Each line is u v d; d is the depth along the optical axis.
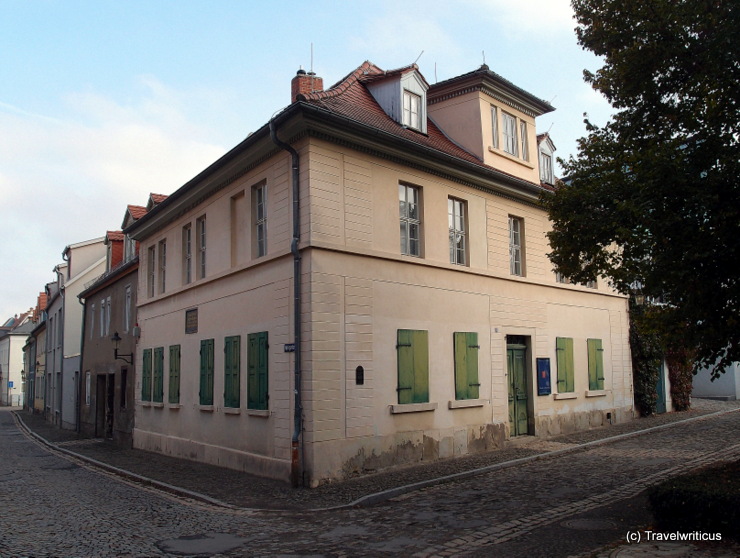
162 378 18.48
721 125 8.11
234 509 10.07
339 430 11.89
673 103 8.89
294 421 11.70
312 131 12.16
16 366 73.25
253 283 13.79
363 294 12.73
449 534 7.87
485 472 12.26
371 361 12.66
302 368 11.84
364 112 14.15
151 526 8.87
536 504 9.27
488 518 8.58
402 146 13.46
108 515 9.73
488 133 17.31
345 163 12.77
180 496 11.51
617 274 9.11
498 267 16.34
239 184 14.71
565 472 11.88
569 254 9.88
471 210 15.74
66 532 8.50
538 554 6.88
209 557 7.18
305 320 11.88
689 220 7.73
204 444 15.46
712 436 15.93
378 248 13.18
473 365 15.05
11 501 11.15
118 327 23.66
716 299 7.87
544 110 19.33
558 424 17.64
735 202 7.71
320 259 12.06
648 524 7.76
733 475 7.98
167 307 18.44
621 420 20.30
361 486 11.18
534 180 18.88
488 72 16.89
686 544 6.73
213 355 15.36
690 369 23.31
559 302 18.42
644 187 8.08
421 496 10.38
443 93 17.95
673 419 20.02
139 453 18.88
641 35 8.66
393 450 12.81
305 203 12.13
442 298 14.52
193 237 16.98
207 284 15.96
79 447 22.28
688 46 8.33
